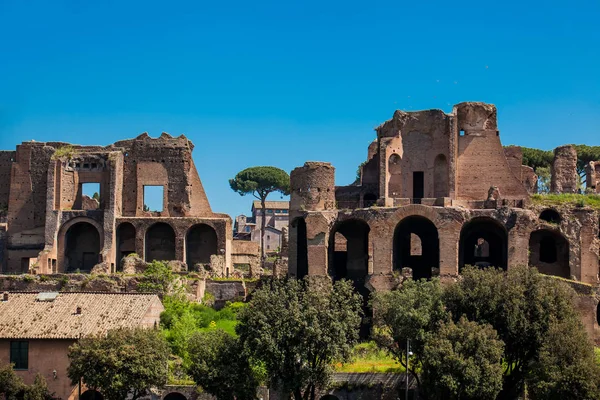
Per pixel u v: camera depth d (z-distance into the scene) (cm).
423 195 11475
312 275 10469
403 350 8200
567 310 8144
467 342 7606
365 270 11106
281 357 7750
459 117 11550
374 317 8931
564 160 11825
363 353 8900
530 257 10675
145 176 12338
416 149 11538
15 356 8244
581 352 7519
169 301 9844
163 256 12081
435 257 11231
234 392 7825
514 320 7925
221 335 8244
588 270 10438
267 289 8288
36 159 12275
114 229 11812
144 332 8044
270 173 16300
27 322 8394
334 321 7912
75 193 12138
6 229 12125
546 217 10894
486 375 7444
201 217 12181
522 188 11294
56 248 11812
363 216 10544
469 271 8575
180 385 8238
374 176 11888
